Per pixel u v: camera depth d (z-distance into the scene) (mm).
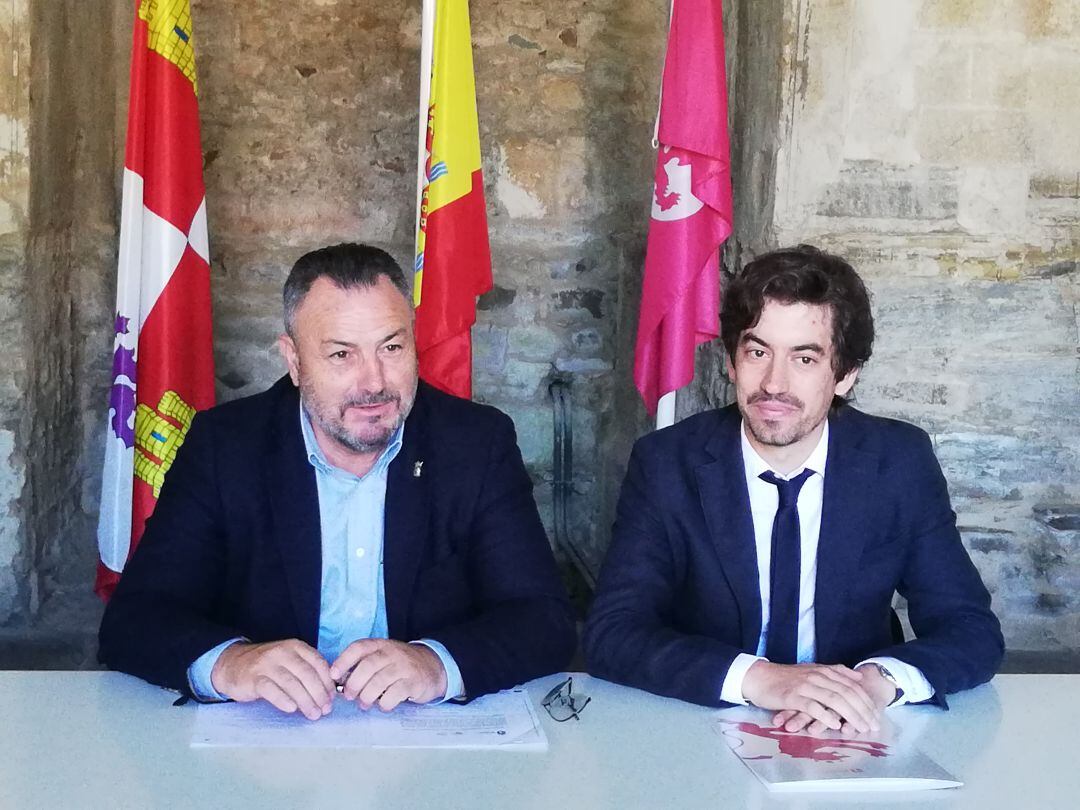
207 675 1503
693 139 2756
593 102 3715
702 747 1407
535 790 1263
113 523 2924
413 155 3672
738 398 1786
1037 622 3117
